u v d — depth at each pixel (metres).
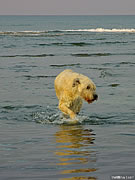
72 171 7.25
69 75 12.84
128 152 8.58
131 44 52.47
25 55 37.88
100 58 35.53
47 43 53.69
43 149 8.91
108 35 72.56
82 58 35.62
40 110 14.27
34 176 6.99
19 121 12.51
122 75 24.22
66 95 12.67
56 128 11.51
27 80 22.27
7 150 8.82
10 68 27.98
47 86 20.14
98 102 15.77
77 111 13.22
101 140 9.84
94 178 6.84
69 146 9.20
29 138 10.09
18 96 17.16
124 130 11.07
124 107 14.72
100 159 8.04
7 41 56.56
